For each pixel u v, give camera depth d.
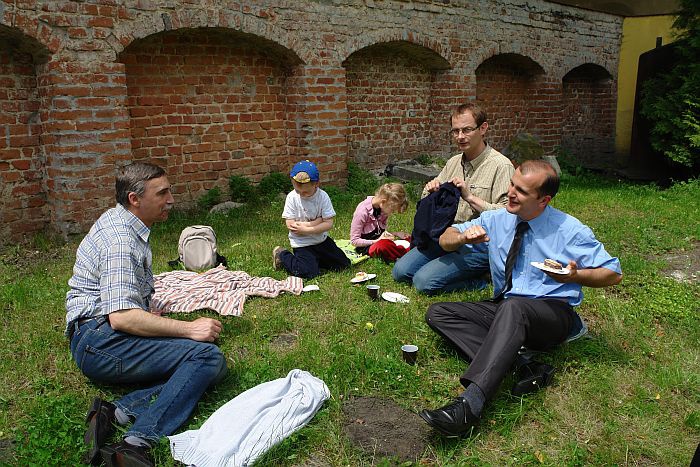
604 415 2.97
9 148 6.06
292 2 7.72
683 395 3.23
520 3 10.99
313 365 3.38
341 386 3.16
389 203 5.43
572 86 13.52
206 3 6.85
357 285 4.73
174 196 7.52
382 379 3.24
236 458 2.52
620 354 3.61
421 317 4.07
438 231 4.46
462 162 4.67
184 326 2.96
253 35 7.43
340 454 2.65
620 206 8.23
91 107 6.11
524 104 12.41
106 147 6.28
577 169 12.01
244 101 8.02
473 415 2.70
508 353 2.85
